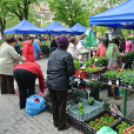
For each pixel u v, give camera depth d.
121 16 3.04
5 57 4.36
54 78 2.64
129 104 3.82
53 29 9.44
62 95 2.70
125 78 2.59
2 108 3.83
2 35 22.19
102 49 4.47
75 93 3.95
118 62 3.39
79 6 17.02
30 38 5.10
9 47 4.28
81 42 5.05
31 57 5.21
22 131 2.90
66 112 3.12
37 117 3.39
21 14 17.86
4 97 4.51
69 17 17.72
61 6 16.95
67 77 2.69
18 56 4.29
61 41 2.66
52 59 2.71
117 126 2.64
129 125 2.64
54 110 2.92
